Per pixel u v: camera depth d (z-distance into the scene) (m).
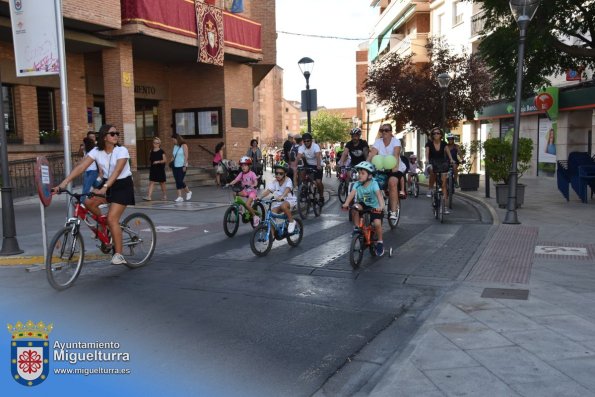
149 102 23.20
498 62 14.59
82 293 6.18
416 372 3.81
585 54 14.04
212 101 22.73
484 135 31.77
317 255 8.12
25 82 17.55
